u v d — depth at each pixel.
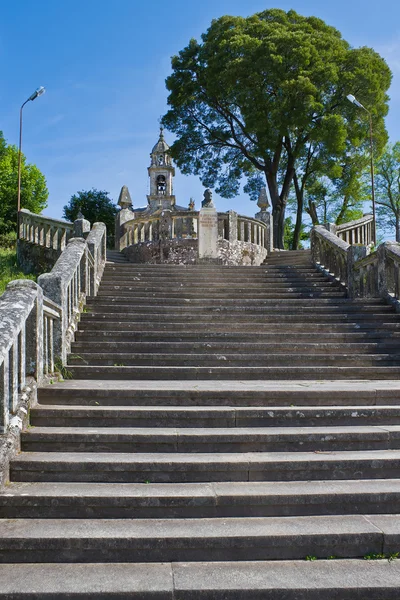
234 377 7.28
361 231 21.52
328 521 4.26
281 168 34.44
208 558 3.95
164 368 7.20
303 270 13.55
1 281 13.11
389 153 43.78
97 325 8.82
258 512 4.39
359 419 5.71
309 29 29.22
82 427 5.48
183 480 4.75
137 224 19.52
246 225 19.14
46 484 4.61
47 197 40.12
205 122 32.50
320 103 26.58
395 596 3.56
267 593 3.53
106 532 3.99
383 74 29.25
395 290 10.05
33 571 3.74
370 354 7.96
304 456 4.98
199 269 13.21
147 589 3.51
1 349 4.62
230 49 27.48
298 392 6.05
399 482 4.76
